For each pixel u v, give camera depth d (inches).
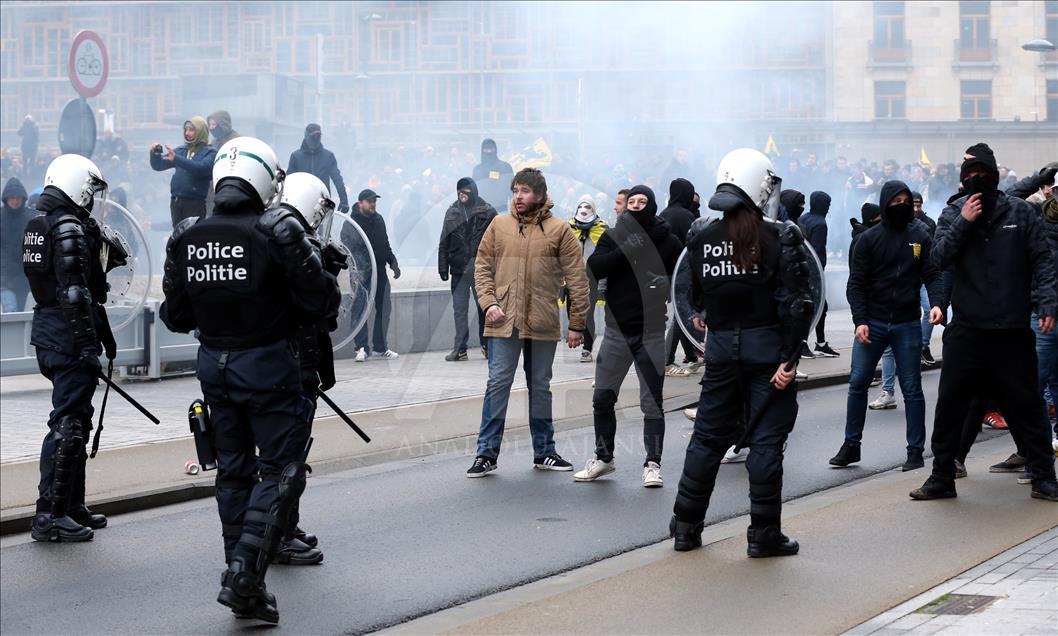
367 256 480.4
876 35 1279.5
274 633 182.5
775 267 206.4
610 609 179.9
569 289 278.2
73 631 184.9
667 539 234.1
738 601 182.2
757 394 209.3
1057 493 250.4
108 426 362.0
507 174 516.7
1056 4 1214.9
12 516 251.6
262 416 185.3
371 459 316.8
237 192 185.2
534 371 294.0
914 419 295.6
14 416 387.2
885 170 866.8
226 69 1578.5
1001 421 360.5
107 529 252.7
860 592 184.9
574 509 259.9
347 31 1561.3
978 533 222.4
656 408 277.7
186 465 294.5
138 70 1584.6
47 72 1599.4
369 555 225.5
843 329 646.5
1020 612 168.1
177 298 189.2
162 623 188.4
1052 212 287.7
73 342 235.0
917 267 292.7
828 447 333.1
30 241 241.4
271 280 183.5
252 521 181.8
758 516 208.8
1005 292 246.1
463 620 185.5
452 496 274.2
